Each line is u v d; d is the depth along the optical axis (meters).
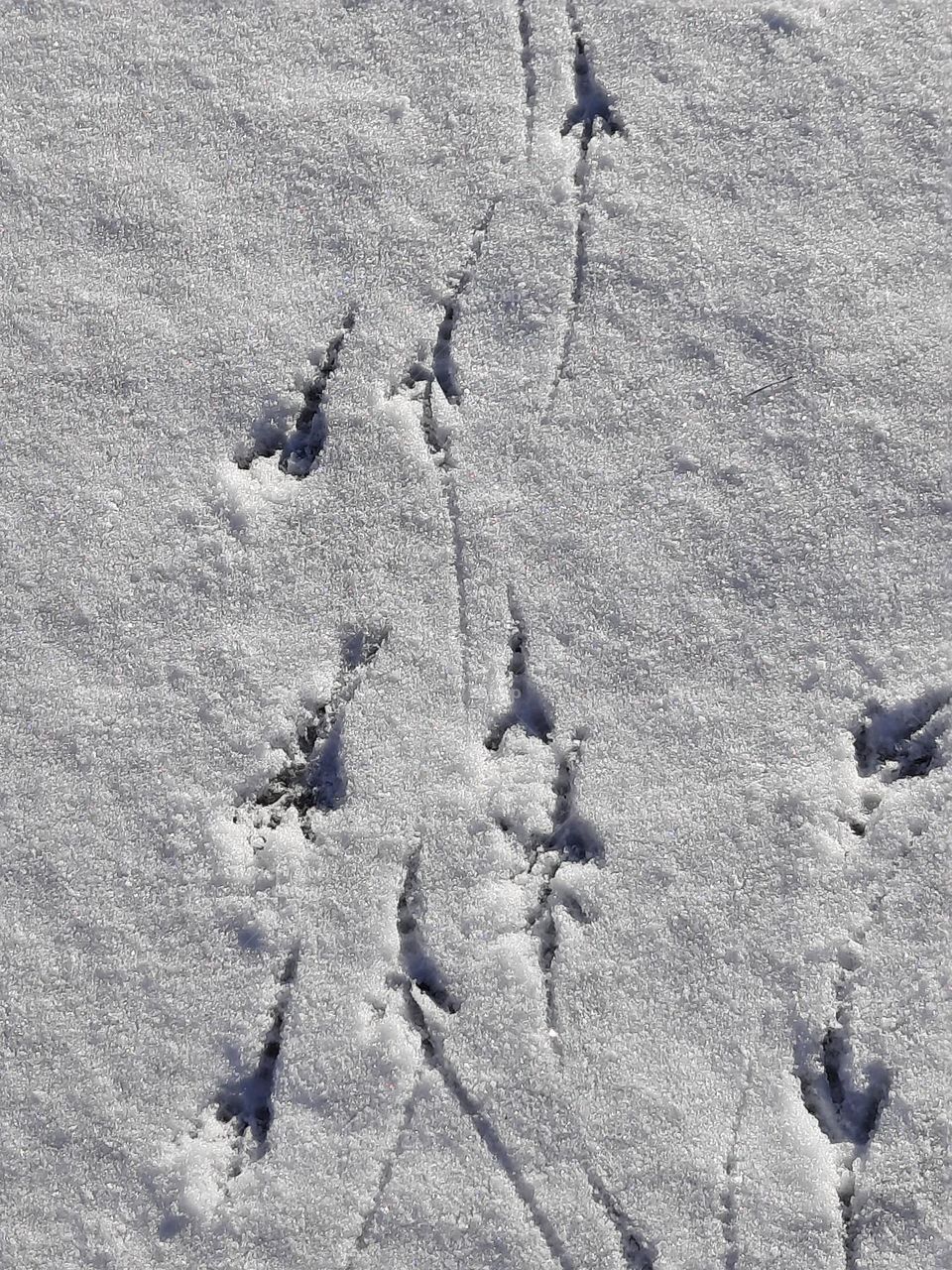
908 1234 1.08
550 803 1.11
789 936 1.09
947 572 1.11
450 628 1.11
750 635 1.11
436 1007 1.09
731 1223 1.08
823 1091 1.08
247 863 1.11
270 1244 1.08
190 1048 1.10
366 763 1.11
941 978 1.09
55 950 1.11
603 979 1.09
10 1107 1.10
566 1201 1.08
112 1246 1.09
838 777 1.10
